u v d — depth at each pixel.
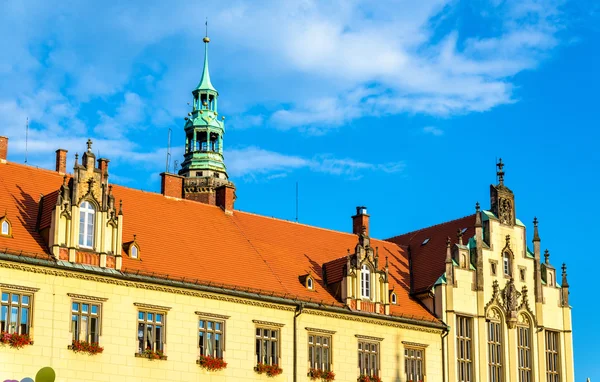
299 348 78.25
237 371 74.31
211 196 92.12
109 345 68.38
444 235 95.94
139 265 71.88
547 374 93.19
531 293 93.62
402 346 84.50
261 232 86.06
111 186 72.56
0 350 63.50
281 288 79.31
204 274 75.19
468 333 89.00
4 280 64.75
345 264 82.94
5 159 74.19
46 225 68.56
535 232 95.75
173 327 71.81
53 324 66.12
